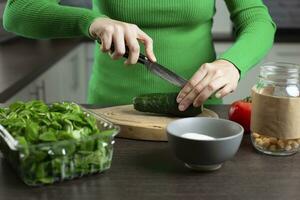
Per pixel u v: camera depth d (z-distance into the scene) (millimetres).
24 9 979
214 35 2260
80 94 2432
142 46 982
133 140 836
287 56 2232
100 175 674
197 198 601
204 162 659
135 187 634
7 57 1749
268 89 745
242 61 928
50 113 690
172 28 1101
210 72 870
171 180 657
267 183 647
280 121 724
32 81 1469
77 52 2293
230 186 637
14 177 667
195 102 865
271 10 2416
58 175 636
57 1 1072
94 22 866
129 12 1061
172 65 1116
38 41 2193
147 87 1105
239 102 880
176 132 717
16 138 624
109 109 965
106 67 1140
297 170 694
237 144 667
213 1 1139
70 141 623
